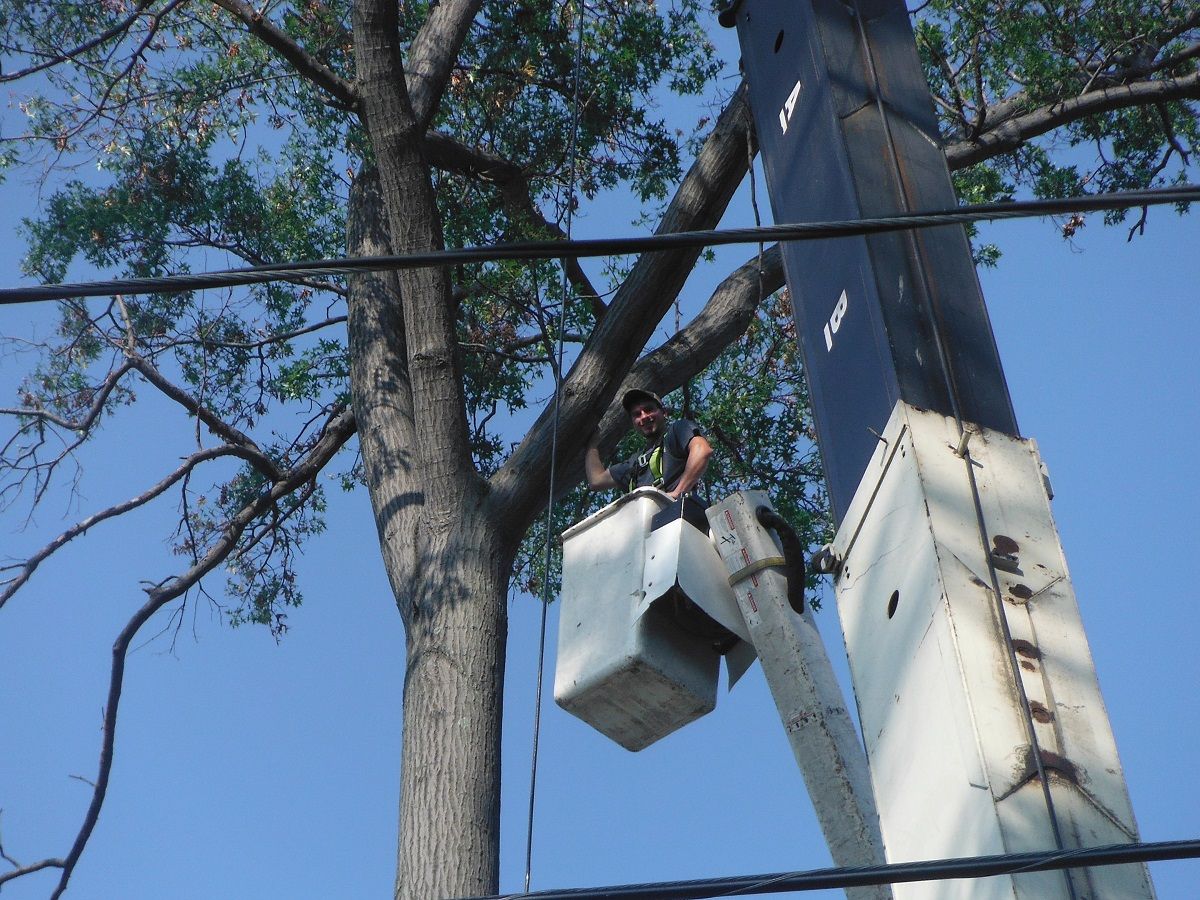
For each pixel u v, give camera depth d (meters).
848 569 12.32
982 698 10.15
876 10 15.16
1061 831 9.58
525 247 10.16
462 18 29.11
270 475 30.08
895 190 13.67
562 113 34.12
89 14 31.39
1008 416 12.16
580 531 17.16
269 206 34.44
